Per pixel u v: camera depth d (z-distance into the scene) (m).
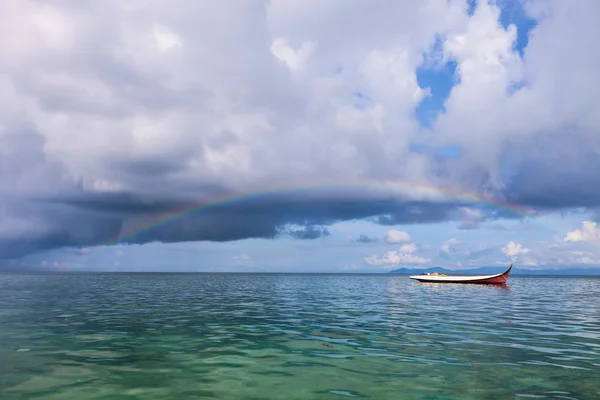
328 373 12.09
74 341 17.00
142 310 29.16
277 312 28.50
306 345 16.30
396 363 13.28
